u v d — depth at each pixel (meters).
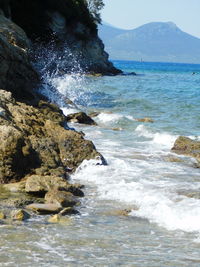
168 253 7.90
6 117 14.55
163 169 14.41
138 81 63.81
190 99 36.28
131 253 7.84
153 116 27.39
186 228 9.20
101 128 22.14
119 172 13.78
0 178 12.27
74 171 13.78
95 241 8.34
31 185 11.36
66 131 15.08
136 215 10.02
